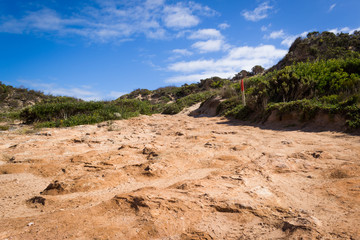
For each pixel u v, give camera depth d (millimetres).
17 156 4785
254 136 6469
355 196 2242
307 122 7461
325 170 3219
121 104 17953
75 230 1727
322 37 18750
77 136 7637
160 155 4453
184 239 1615
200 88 37000
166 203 2092
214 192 2398
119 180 3258
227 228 1767
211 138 6328
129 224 1808
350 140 5074
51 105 13516
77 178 3246
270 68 22250
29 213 2281
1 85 30750
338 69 10398
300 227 1639
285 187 2686
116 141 6574
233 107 13445
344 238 1486
